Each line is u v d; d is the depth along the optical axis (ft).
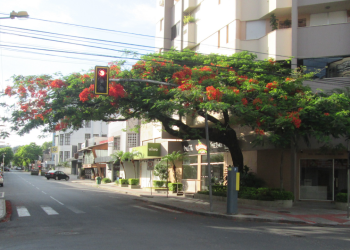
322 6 68.64
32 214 48.60
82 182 163.02
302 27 69.00
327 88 65.46
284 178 66.85
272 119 50.55
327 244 29.43
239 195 64.64
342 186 64.49
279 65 61.93
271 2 72.23
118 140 154.20
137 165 130.93
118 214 49.42
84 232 34.06
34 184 131.34
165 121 63.05
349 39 65.92
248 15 77.20
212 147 82.02
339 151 64.34
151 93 54.19
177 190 93.15
